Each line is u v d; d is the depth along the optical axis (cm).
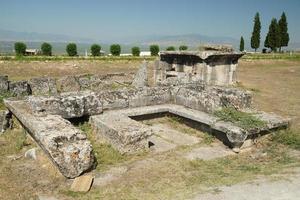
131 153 689
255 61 3494
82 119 863
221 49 1805
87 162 595
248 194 500
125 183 560
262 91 1642
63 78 1494
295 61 3706
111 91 936
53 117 739
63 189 540
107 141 736
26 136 795
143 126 732
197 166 639
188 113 877
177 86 1062
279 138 783
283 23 5584
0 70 2348
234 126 746
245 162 674
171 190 526
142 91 982
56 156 572
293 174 580
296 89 1739
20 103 873
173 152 715
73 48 3347
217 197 491
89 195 518
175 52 1703
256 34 5678
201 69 1627
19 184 559
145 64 1606
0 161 665
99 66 2802
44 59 2734
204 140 799
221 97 868
